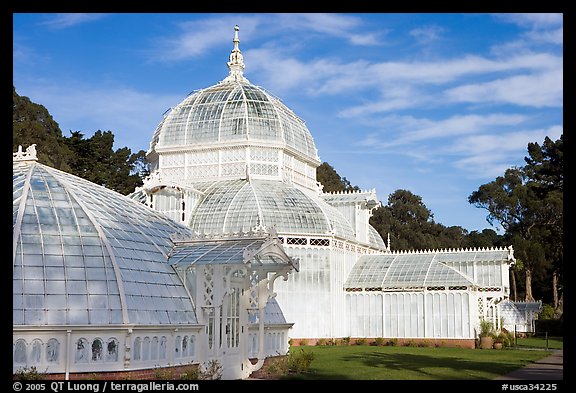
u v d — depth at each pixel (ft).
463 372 129.70
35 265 95.61
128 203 129.70
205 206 233.35
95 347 93.56
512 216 409.49
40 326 88.89
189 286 114.21
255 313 129.49
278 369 124.06
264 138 255.91
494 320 234.99
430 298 227.81
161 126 271.08
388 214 485.56
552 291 417.90
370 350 197.88
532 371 133.18
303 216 232.73
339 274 237.66
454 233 506.07
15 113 330.13
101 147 363.15
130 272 104.12
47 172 114.52
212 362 109.70
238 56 289.94
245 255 105.70
